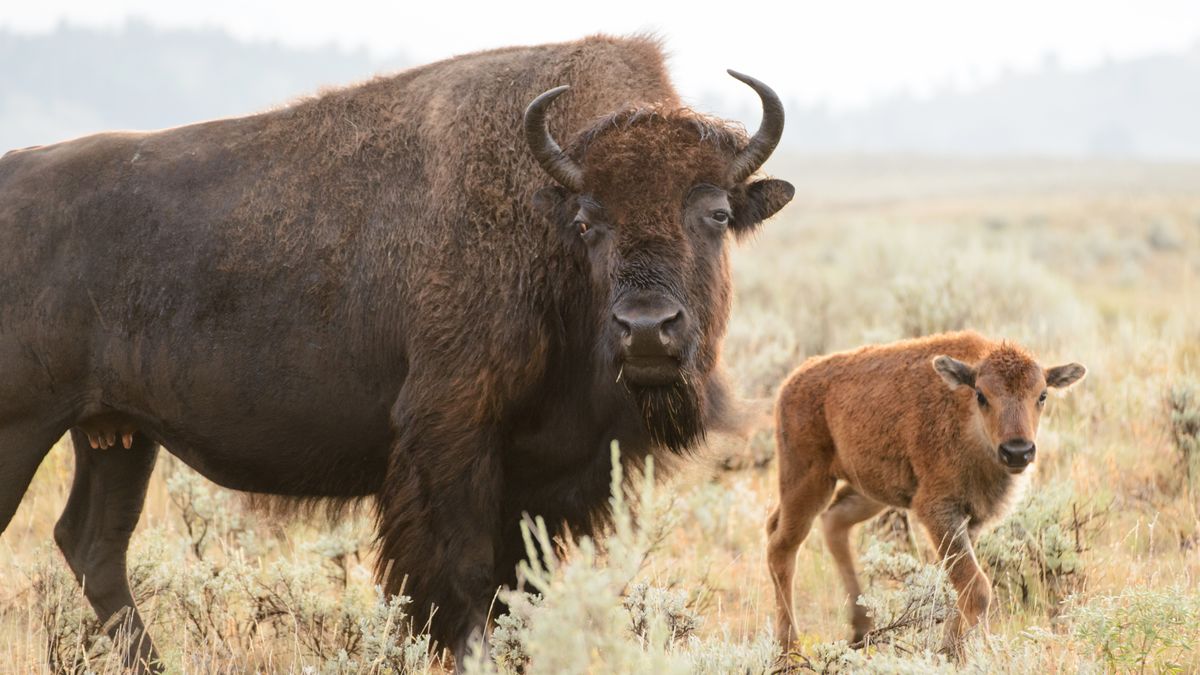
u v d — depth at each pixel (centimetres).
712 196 1864
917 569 2131
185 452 2133
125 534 2258
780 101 1900
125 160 2117
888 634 1952
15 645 2227
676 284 1781
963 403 2200
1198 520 2548
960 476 2211
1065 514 2480
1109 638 1720
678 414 1878
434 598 1925
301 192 2075
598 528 2102
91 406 2092
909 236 7075
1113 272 9800
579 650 1166
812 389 2434
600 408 2011
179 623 2275
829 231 14588
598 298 1892
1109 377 3603
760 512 2864
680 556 2731
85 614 2184
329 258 2041
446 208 2005
